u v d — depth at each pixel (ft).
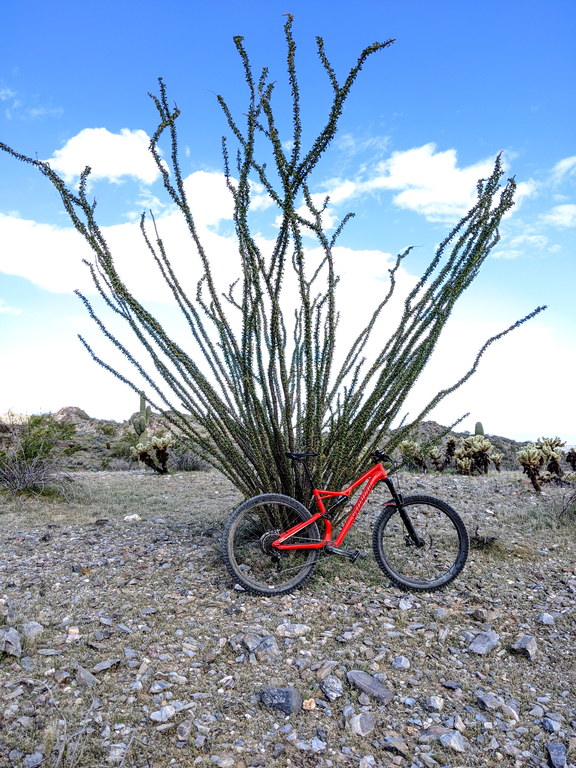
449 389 15.71
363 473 15.75
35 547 17.72
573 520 21.42
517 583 15.02
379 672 10.09
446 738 8.30
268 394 14.64
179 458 42.11
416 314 15.10
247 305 14.73
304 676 9.77
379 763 7.80
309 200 14.83
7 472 27.17
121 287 13.89
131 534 19.66
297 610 12.52
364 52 11.53
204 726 8.23
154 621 11.67
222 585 13.91
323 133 12.28
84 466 46.34
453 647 11.27
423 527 20.06
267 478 15.25
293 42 12.03
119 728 8.00
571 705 9.51
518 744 8.40
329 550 14.17
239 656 10.32
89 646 10.30
